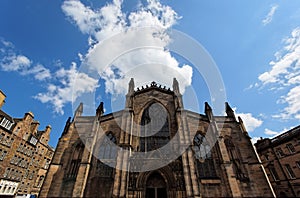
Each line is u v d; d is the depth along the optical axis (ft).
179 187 77.97
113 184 78.48
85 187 82.43
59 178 89.15
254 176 91.20
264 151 151.84
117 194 74.28
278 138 144.87
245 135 106.73
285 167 133.39
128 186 77.92
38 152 201.77
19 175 170.40
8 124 159.43
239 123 113.09
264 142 154.71
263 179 89.51
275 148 143.84
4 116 154.51
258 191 85.92
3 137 152.87
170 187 80.59
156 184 83.76
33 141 191.83
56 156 96.48
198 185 76.13
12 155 160.76
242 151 100.89
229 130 108.68
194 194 73.41
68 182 86.74
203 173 89.25
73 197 77.71
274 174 140.56
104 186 82.58
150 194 81.30
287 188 127.85
